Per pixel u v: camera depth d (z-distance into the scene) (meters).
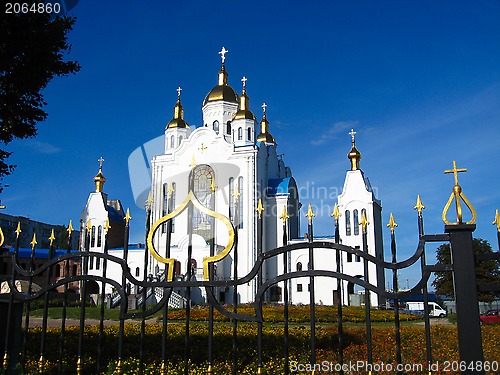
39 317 31.12
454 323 27.27
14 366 8.82
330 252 54.72
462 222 6.56
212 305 7.70
